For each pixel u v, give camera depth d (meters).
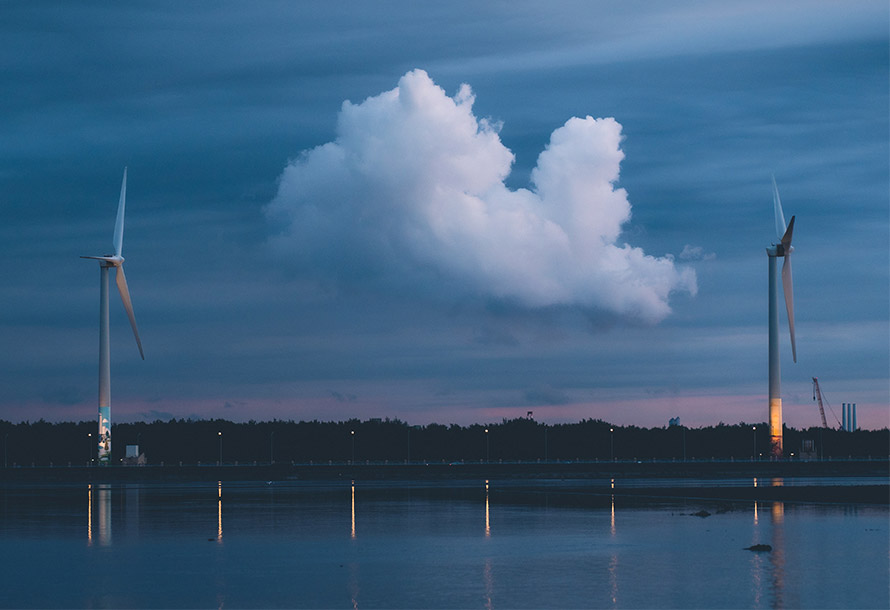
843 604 63.53
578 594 67.19
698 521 112.88
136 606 65.25
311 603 65.31
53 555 87.50
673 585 70.12
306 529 106.81
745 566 78.12
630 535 99.25
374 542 95.19
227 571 78.06
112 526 110.69
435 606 63.88
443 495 165.88
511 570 77.31
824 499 147.12
